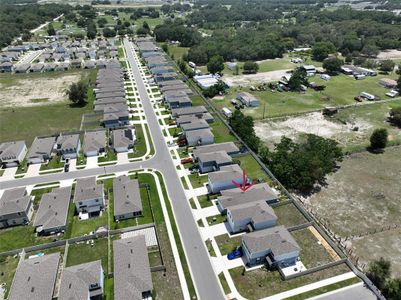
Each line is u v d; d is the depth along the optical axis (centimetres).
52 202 8031
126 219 7981
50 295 5838
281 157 9394
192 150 10906
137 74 18888
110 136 11912
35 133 12144
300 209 8144
